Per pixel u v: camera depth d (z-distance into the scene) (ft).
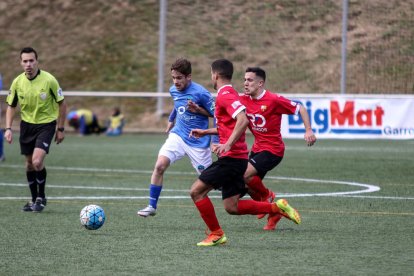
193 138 88.48
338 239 73.97
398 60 258.98
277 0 301.22
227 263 62.13
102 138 248.32
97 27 344.90
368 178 132.87
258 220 87.20
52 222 84.89
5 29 351.05
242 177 74.28
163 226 82.38
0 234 76.54
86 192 114.62
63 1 360.28
